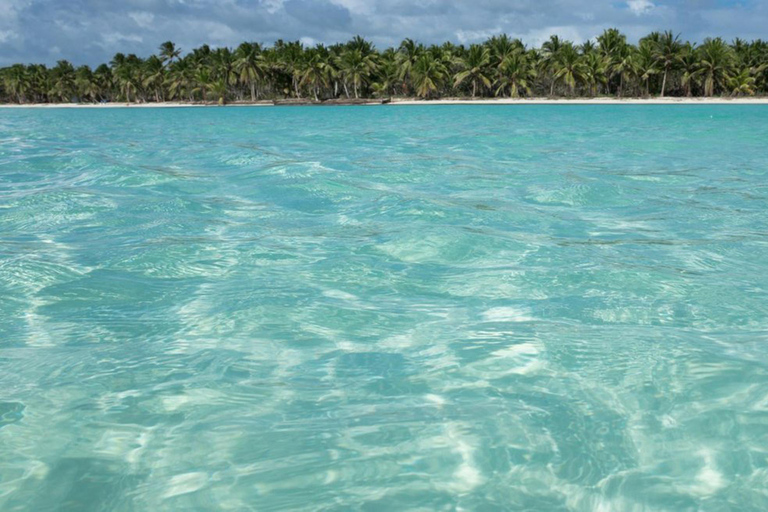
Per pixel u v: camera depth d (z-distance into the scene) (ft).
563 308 13.96
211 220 22.88
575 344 12.01
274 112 146.82
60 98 327.47
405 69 230.68
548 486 8.04
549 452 8.73
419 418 9.62
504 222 22.18
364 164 38.65
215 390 10.53
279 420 9.61
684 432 9.15
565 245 19.07
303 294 14.93
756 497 7.77
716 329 12.71
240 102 246.68
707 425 9.30
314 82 233.96
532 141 56.90
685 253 18.24
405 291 15.16
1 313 13.97
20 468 8.49
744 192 28.37
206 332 12.87
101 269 16.96
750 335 12.36
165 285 15.71
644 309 13.82
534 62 226.58
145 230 21.27
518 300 14.49
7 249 18.84
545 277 16.03
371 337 12.55
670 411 9.70
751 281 15.65
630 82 213.87
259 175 33.88
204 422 9.59
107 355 11.88
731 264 17.13
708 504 7.66
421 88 222.28
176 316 13.70
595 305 14.08
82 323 13.42
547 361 11.37
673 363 11.19
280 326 13.10
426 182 31.45
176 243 19.44
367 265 17.11
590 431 9.21
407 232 20.36
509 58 221.66
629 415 9.61
